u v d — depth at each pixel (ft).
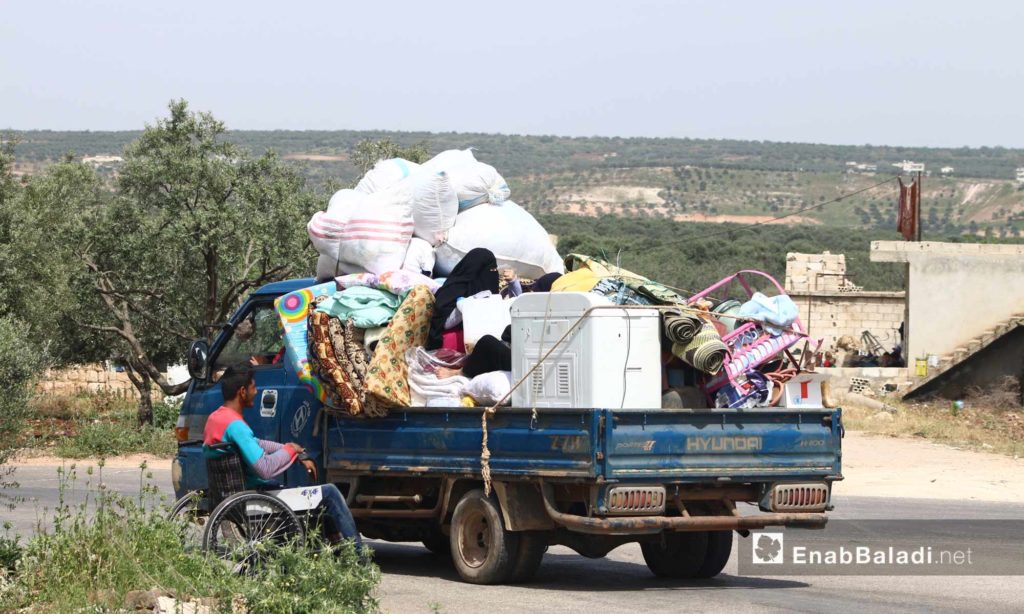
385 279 61.00
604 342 51.24
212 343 70.03
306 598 42.16
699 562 59.52
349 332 59.36
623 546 75.72
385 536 65.98
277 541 49.24
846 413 187.01
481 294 59.62
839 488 114.73
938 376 216.95
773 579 60.03
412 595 53.31
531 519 54.54
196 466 65.77
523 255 66.08
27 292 148.56
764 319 56.13
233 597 42.32
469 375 57.72
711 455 52.65
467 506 56.54
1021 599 53.42
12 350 59.47
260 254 155.33
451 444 55.98
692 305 56.85
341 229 64.39
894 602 52.47
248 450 51.60
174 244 148.77
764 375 56.08
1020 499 106.11
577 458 50.42
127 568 44.68
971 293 218.38
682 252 400.88
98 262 157.58
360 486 61.52
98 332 180.45
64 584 43.65
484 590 54.75
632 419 50.75
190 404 67.87
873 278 419.74
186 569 45.73
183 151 151.02
